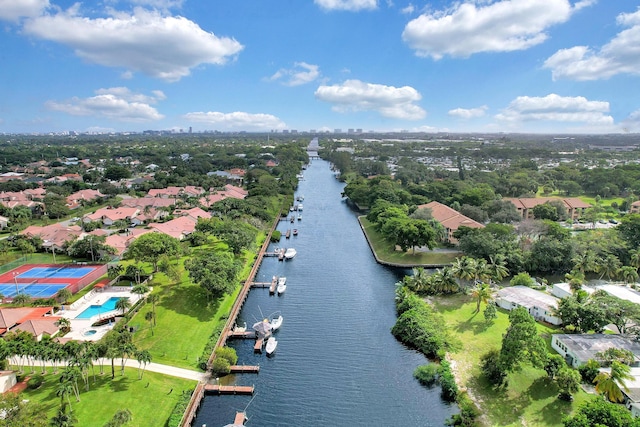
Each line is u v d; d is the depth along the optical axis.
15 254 127.75
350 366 74.62
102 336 76.19
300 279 118.12
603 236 125.31
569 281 102.12
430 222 144.62
